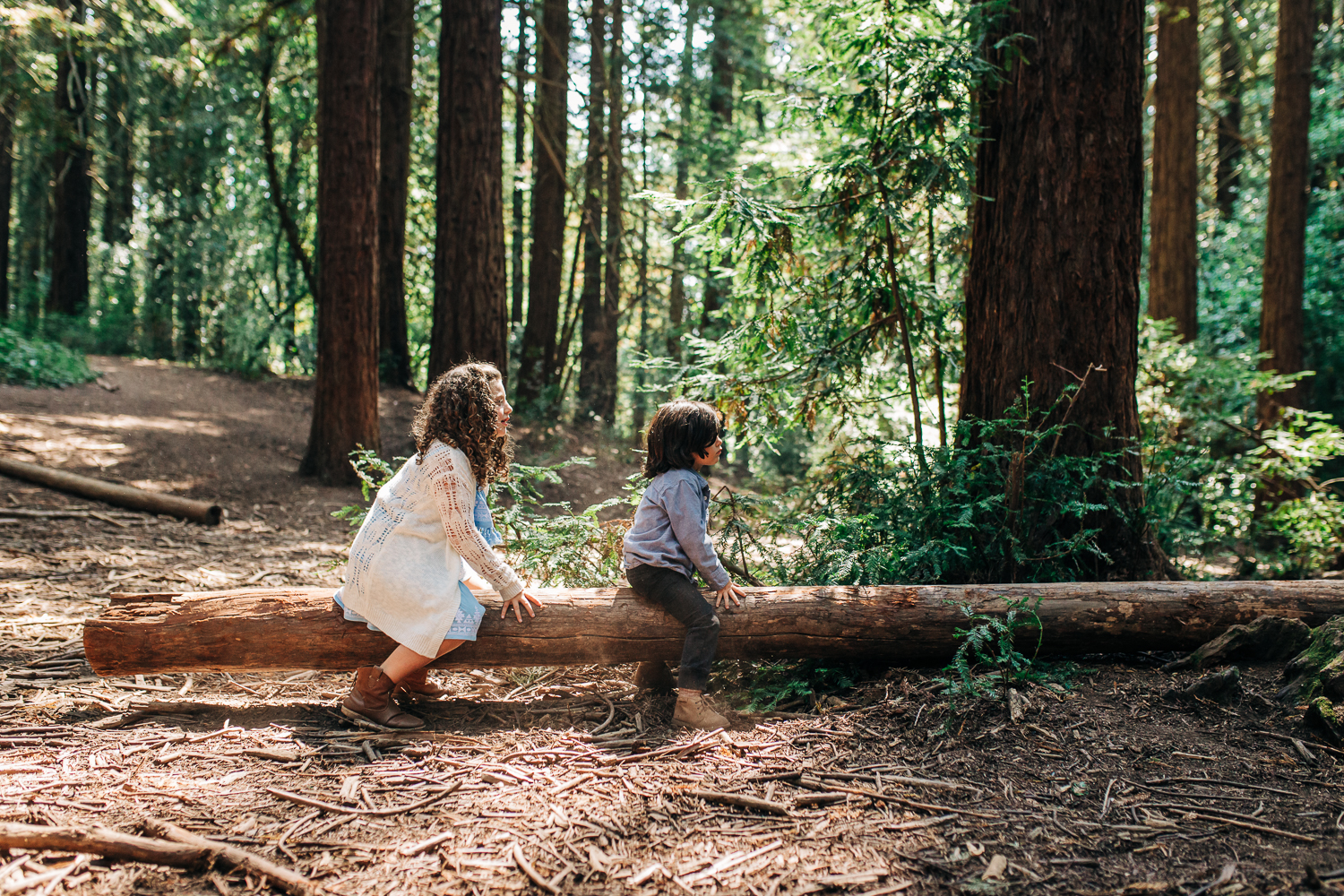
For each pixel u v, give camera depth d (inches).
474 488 118.0
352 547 120.6
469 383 118.0
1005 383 175.3
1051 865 84.6
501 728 122.3
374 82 348.5
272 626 122.4
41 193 866.1
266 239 708.7
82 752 110.6
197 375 560.7
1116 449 168.2
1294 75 412.2
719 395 192.4
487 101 419.5
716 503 165.5
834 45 200.4
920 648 130.3
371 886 80.1
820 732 116.8
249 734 117.2
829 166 194.2
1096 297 169.0
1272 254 418.9
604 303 646.5
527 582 154.3
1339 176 537.0
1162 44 425.1
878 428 230.7
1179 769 104.1
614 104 569.6
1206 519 244.5
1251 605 132.5
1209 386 293.4
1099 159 168.9
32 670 141.3
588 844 88.2
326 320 351.6
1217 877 82.0
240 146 681.6
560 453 436.5
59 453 335.0
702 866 84.2
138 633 121.3
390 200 548.1
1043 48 171.3
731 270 205.6
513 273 721.0
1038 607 130.2
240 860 82.0
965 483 161.0
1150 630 131.6
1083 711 117.8
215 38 538.6
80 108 625.0
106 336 701.9
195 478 339.3
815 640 128.3
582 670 146.6
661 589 123.0
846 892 80.0
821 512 163.2
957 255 235.6
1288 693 118.2
